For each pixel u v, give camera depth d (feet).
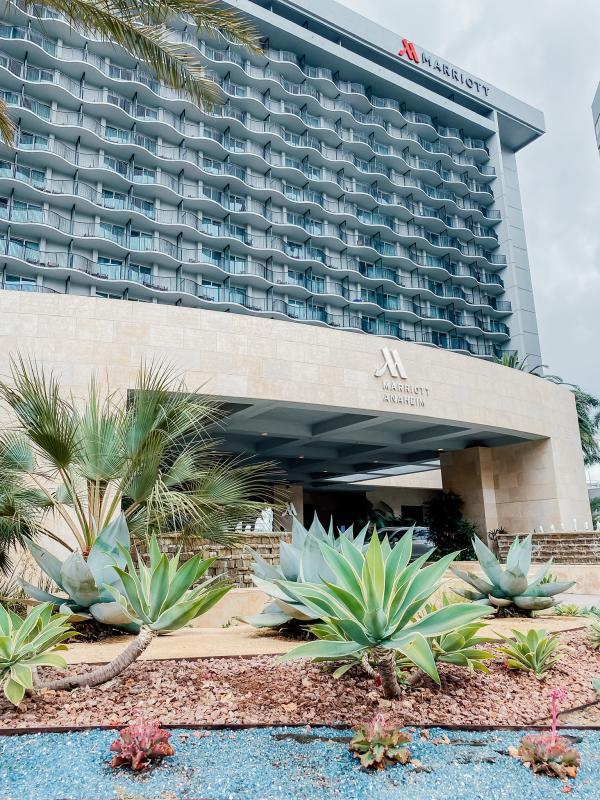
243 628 20.40
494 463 77.97
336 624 9.99
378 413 55.21
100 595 16.83
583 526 72.54
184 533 20.35
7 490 19.13
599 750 9.75
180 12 23.80
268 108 149.89
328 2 161.17
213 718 10.33
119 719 10.16
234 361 47.47
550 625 19.88
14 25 117.70
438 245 175.42
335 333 53.36
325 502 128.36
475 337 178.91
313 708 10.89
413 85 173.78
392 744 8.90
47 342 41.42
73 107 123.24
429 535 79.71
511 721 10.98
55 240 116.67
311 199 155.84
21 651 10.30
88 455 19.17
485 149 191.42
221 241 135.85
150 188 128.06
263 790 7.92
